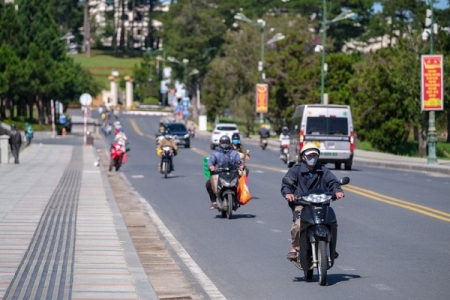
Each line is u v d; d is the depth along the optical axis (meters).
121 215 49.28
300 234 28.81
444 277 30.44
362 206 56.12
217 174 50.59
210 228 45.72
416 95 147.12
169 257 35.91
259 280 30.30
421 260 34.34
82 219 47.06
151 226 46.81
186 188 73.19
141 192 69.38
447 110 150.50
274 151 155.25
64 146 156.75
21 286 27.50
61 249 35.81
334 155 99.00
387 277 30.48
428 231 43.50
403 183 76.81
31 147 150.50
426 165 102.75
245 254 36.47
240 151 58.88
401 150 164.62
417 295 27.09
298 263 29.83
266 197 63.47
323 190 28.97
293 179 29.69
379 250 37.12
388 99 159.25
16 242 37.75
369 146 170.62
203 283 29.77
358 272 31.61
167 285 29.45
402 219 48.75
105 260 32.97
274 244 39.47
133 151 150.25
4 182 75.88
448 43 153.12
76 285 27.70
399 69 149.38
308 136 98.81
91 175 87.06
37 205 54.84
